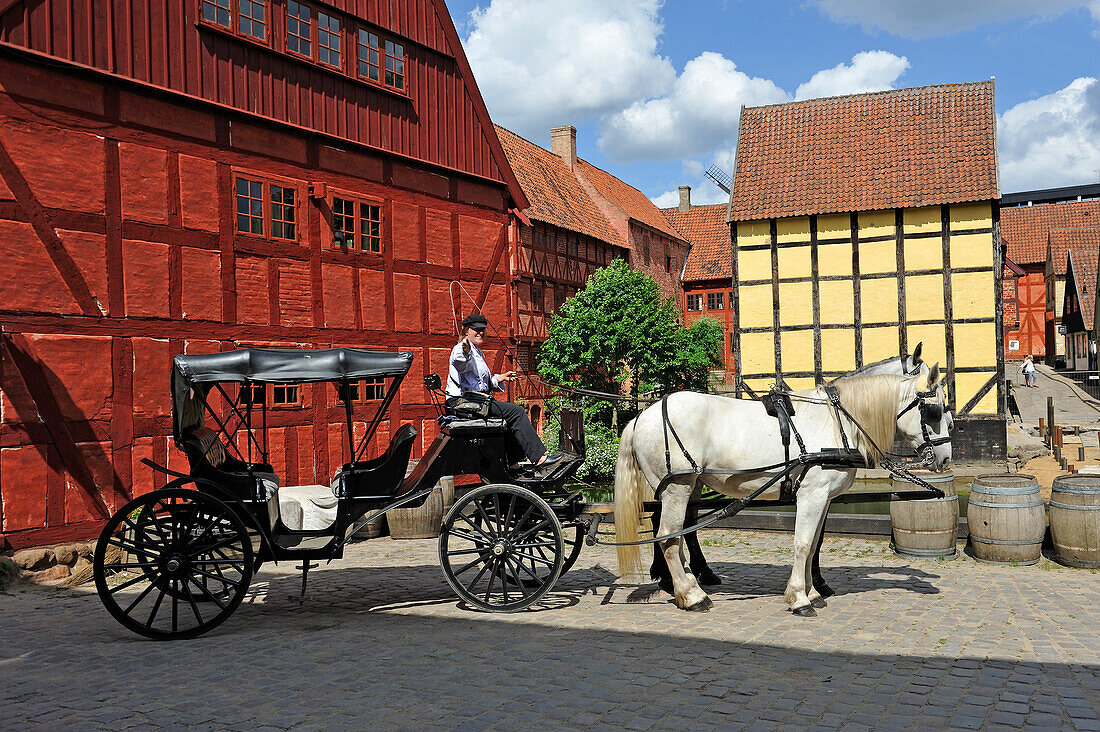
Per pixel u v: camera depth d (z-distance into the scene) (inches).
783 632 224.2
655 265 1577.3
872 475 716.7
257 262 474.9
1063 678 182.2
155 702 176.7
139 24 416.2
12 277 357.7
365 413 537.3
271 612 265.1
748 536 395.9
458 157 640.4
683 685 181.8
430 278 606.5
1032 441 811.4
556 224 1103.6
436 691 180.4
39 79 371.6
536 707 169.5
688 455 251.4
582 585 297.7
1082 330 1617.9
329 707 171.6
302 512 300.4
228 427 453.4
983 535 317.7
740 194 841.5
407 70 595.2
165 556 234.4
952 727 156.2
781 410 252.5
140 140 414.3
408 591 293.7
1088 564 302.5
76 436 377.4
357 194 547.2
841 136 853.8
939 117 829.2
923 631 222.7
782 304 821.2
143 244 412.5
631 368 946.7
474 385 278.2
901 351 784.9
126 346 401.4
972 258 765.3
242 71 470.9
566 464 271.7
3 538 346.9
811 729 155.9
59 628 253.0
